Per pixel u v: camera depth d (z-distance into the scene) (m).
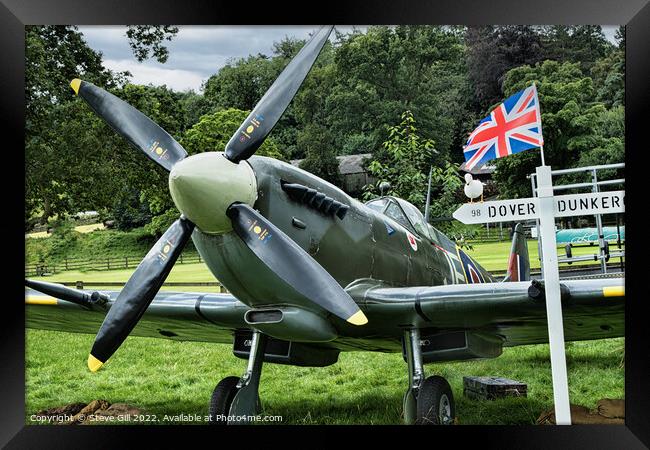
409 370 5.29
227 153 4.45
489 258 16.23
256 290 4.73
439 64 21.47
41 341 10.99
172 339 6.95
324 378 8.30
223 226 4.45
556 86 17.61
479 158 5.01
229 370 9.04
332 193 5.05
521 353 9.34
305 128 22.48
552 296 4.23
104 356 4.53
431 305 4.93
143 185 17.14
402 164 11.52
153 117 19.34
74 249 24.69
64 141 16.38
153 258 4.55
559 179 16.69
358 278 5.19
